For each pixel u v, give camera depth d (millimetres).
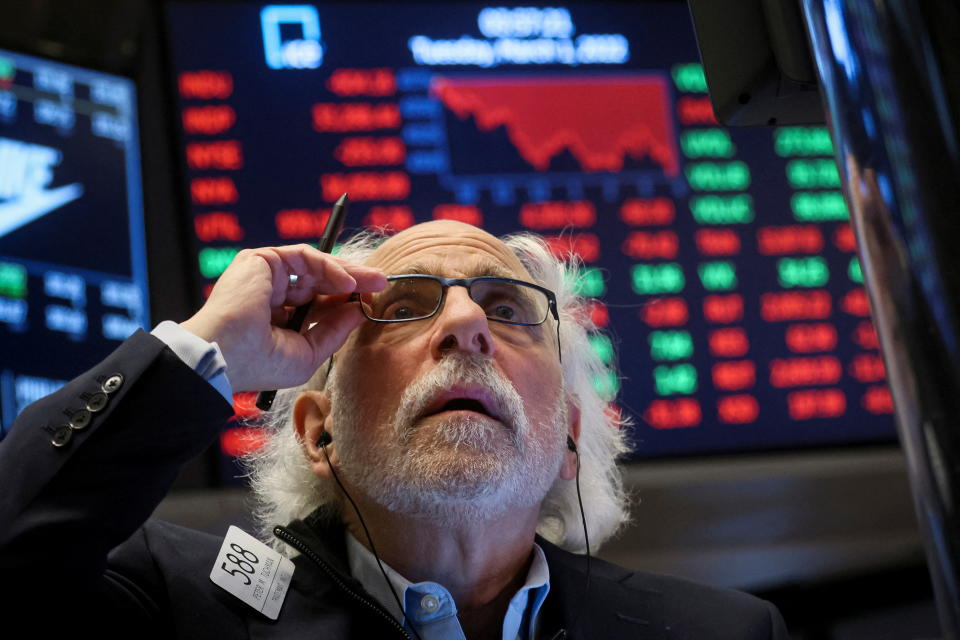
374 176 2760
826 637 2367
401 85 2855
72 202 2482
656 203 2857
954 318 432
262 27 2840
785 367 2797
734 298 2822
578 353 1589
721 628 1264
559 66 2938
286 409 1548
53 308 2377
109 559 1158
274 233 2680
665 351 2750
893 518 2646
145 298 2516
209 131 2725
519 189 2809
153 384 1003
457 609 1262
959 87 442
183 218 2643
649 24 3025
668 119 2938
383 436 1188
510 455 1165
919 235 442
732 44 861
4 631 940
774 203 2916
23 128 2463
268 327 1140
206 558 1198
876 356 2842
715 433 2715
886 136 456
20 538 937
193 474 2436
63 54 2570
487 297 1313
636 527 2541
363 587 1191
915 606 2404
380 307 1281
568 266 1739
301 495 1415
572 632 1230
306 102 2797
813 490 2641
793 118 889
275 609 1144
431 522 1184
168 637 1128
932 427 437
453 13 2945
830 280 2881
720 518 2580
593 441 1600
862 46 468
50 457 977
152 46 2781
